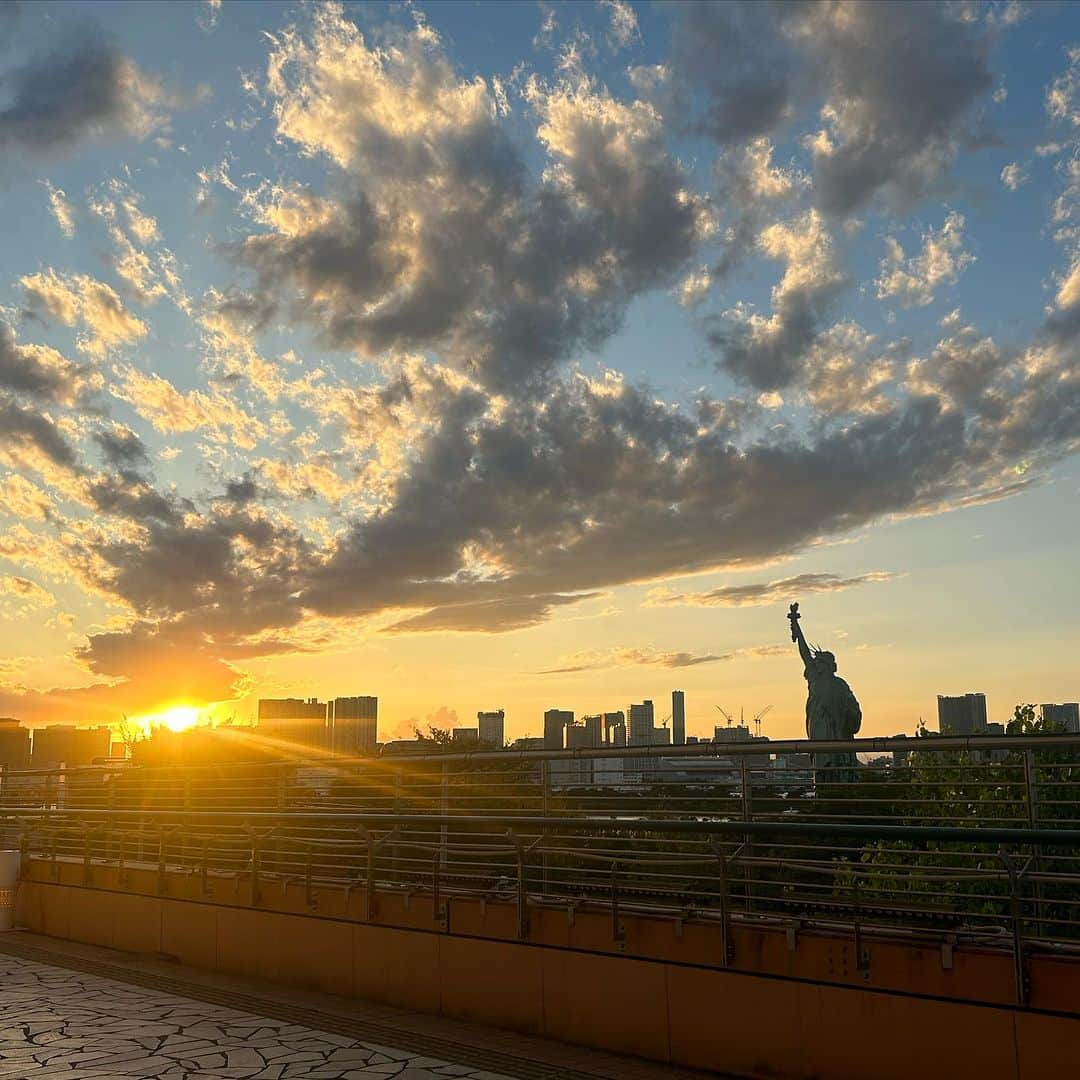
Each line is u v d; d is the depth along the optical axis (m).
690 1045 9.20
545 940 10.49
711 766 11.22
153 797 19.47
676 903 10.16
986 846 10.95
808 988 8.55
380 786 15.40
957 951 7.91
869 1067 8.16
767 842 10.87
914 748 9.62
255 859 14.02
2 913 18.70
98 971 14.34
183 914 15.10
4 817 20.31
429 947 11.53
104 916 16.78
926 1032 7.91
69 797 21.55
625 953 9.83
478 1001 10.95
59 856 19.59
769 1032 8.73
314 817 13.09
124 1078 8.99
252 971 13.76
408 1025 10.89
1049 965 7.49
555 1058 9.55
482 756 12.96
